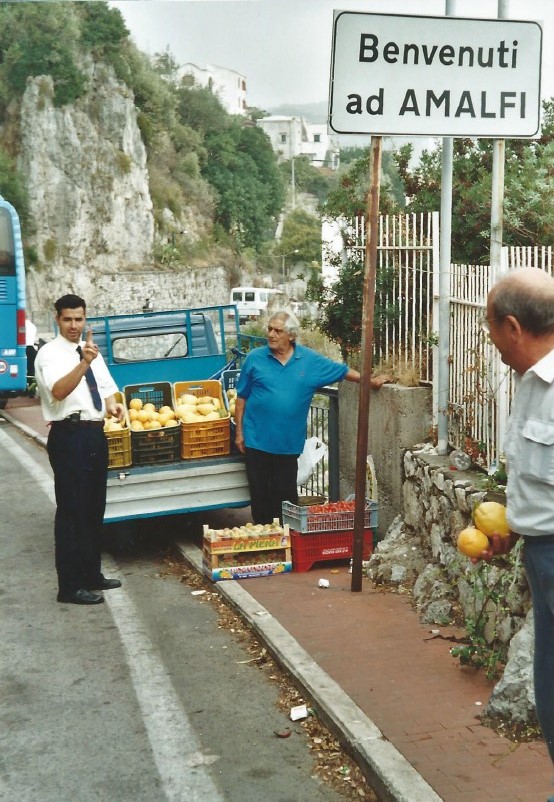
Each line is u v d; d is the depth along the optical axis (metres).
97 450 6.66
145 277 71.06
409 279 7.81
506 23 6.21
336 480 8.55
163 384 8.27
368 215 6.36
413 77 6.17
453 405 6.81
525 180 9.57
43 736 4.54
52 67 67.31
